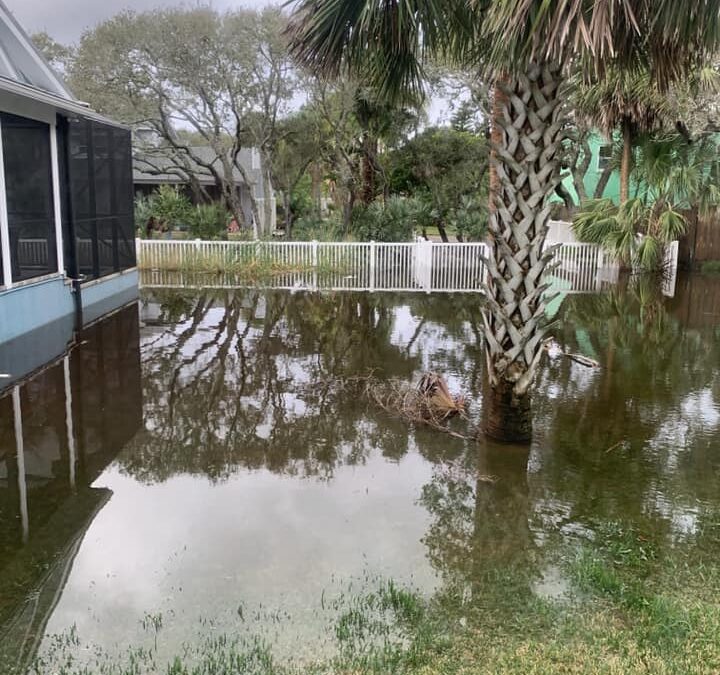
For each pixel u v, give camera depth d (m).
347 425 5.62
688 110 12.16
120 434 5.37
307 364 7.55
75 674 2.62
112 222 11.06
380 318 10.34
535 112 4.46
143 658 2.72
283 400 6.27
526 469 4.71
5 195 7.58
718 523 3.91
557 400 6.24
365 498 4.27
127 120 17.12
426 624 2.93
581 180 17.72
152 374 7.07
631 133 13.91
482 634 2.86
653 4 3.78
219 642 2.82
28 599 3.15
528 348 4.96
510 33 3.75
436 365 7.52
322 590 3.21
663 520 3.95
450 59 5.29
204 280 14.13
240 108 17.14
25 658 2.73
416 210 17.19
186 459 4.89
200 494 4.31
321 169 22.31
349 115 17.55
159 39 15.93
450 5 4.64
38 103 8.20
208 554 3.55
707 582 3.26
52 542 3.68
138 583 3.28
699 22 3.86
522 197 4.62
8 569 3.41
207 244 14.86
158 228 18.84
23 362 7.40
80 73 16.42
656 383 6.81
